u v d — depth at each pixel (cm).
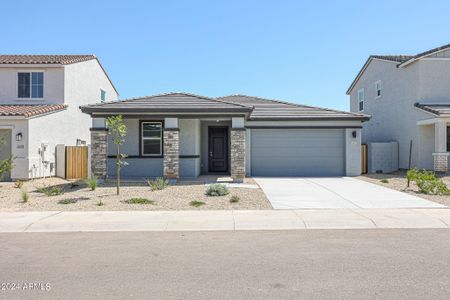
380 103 2655
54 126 2102
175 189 1462
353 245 735
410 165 2231
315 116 2059
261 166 2084
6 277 566
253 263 625
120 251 704
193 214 1031
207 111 1673
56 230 886
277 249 710
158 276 566
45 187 1580
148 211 1077
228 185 1576
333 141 2081
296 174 2078
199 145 2019
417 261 631
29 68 2205
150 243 761
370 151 2311
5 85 2192
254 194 1349
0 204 1199
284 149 2083
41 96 2216
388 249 705
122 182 1681
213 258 655
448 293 493
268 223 933
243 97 2398
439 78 2153
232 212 1056
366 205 1159
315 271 583
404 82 2319
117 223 938
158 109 1670
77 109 2403
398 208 1113
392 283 529
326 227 899
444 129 1953
